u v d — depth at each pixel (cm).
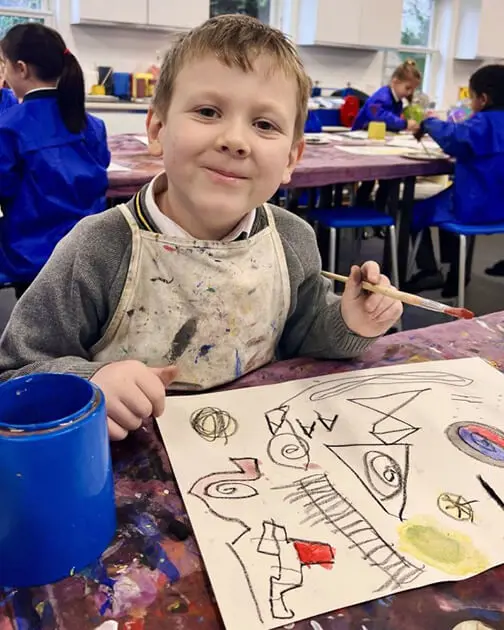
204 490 50
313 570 42
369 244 383
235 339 73
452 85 595
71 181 174
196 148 61
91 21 402
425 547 45
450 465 55
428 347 80
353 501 50
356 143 304
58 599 40
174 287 70
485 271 333
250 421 61
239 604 39
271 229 76
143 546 44
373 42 511
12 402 44
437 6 576
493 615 40
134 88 417
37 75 178
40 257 175
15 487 38
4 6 398
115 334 72
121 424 55
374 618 39
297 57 66
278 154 64
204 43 62
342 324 74
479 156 251
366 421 62
